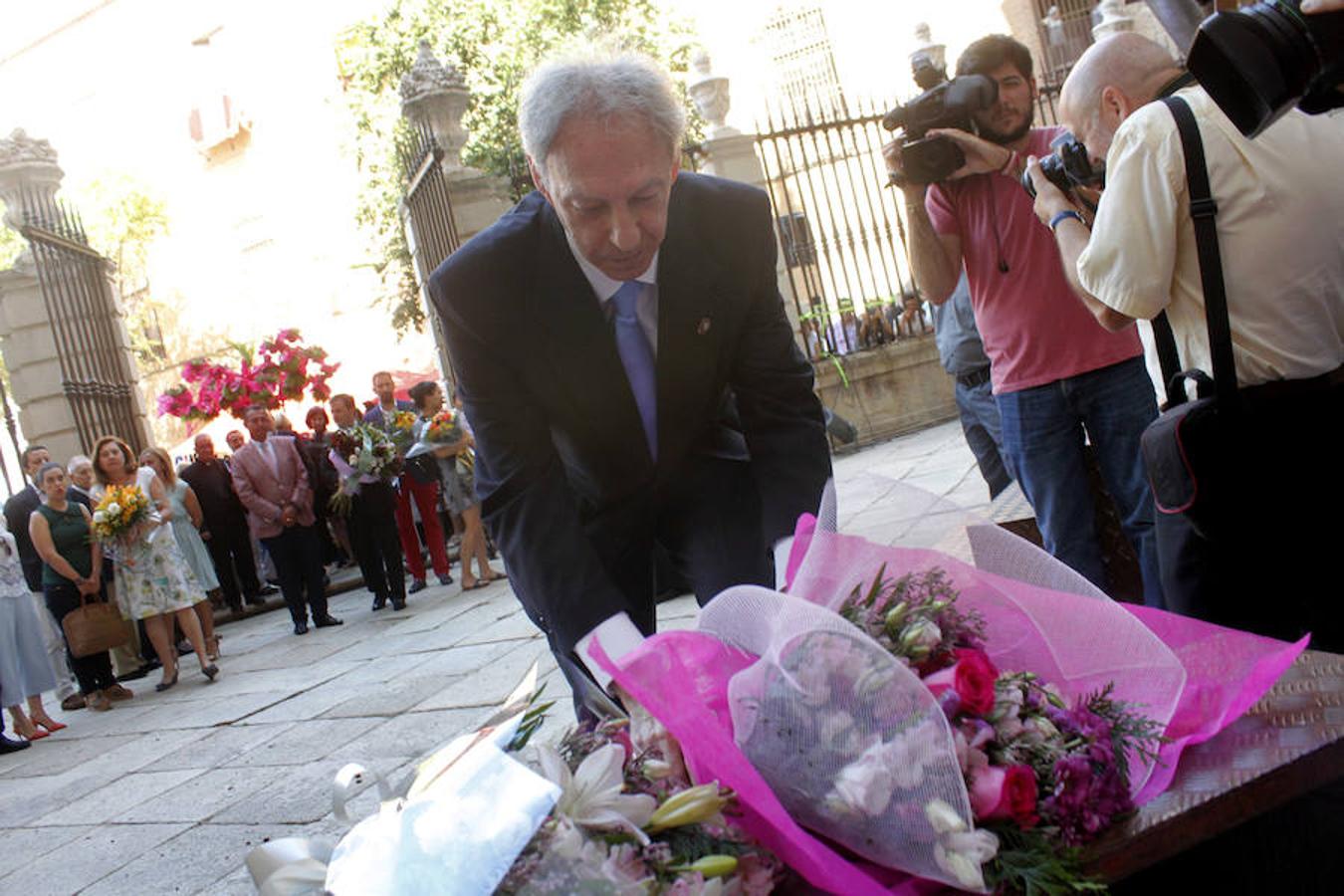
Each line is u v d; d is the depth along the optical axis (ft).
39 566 32.30
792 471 7.76
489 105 58.44
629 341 7.73
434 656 23.25
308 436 41.16
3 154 44.50
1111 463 11.29
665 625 17.95
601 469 8.09
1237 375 7.57
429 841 4.12
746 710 4.64
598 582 7.16
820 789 4.45
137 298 97.86
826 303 39.65
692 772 4.60
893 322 40.60
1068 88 8.80
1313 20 5.22
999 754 4.50
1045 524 11.66
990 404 15.07
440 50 59.11
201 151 96.12
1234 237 7.39
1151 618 5.85
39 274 41.37
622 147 6.10
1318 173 7.36
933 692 4.68
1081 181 8.82
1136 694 5.07
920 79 12.01
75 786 20.03
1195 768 4.75
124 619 28.91
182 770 19.01
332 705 20.98
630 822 4.29
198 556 31.94
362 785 5.48
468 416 7.75
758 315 7.91
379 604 33.53
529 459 7.59
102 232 95.55
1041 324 11.15
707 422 8.29
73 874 14.55
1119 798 4.50
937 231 11.79
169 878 13.29
